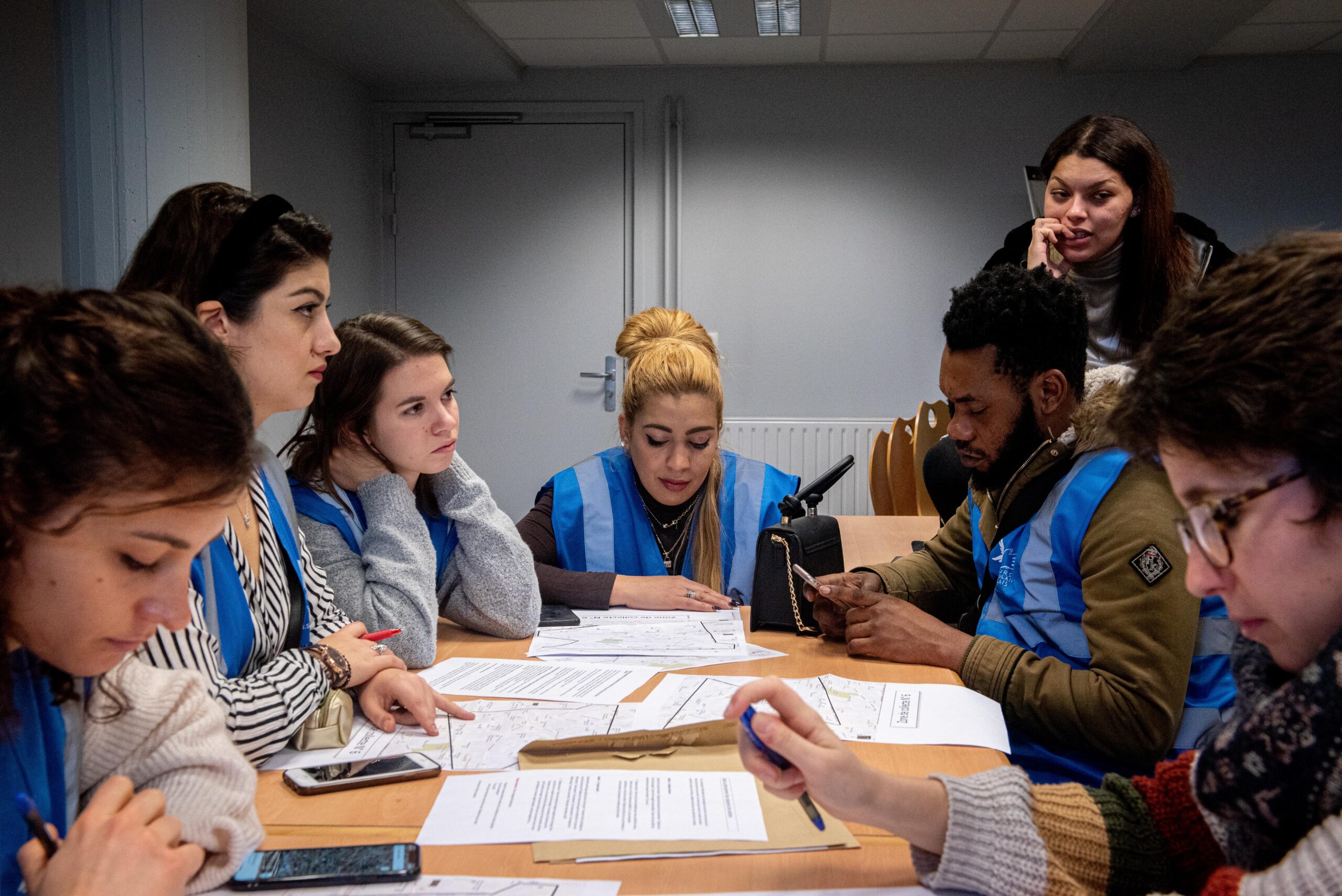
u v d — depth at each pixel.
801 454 5.21
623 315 5.28
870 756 1.07
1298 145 4.86
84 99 2.42
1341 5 4.09
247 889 0.77
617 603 1.74
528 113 5.23
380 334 1.49
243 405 0.65
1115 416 0.65
